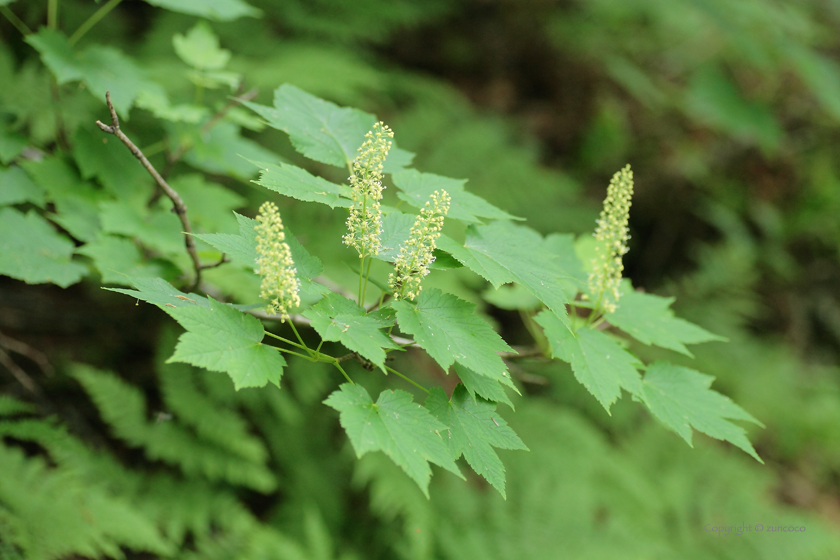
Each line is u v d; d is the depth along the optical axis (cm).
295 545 459
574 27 906
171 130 290
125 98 254
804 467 780
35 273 231
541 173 698
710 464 665
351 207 172
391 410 154
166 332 505
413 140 657
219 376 494
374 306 183
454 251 171
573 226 690
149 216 268
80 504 369
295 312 220
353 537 536
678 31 945
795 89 938
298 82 487
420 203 194
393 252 178
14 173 252
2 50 359
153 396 519
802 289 972
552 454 590
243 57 553
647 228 963
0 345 362
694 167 927
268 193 516
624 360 201
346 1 642
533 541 522
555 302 171
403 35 870
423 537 488
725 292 842
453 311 169
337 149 210
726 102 789
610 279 214
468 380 170
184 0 268
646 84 845
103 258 240
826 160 960
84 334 531
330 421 575
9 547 325
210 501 465
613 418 699
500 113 884
